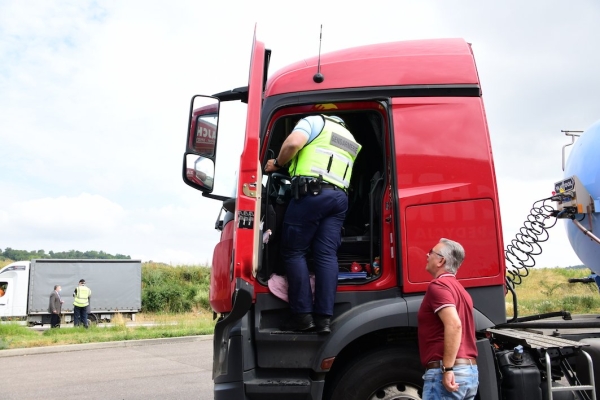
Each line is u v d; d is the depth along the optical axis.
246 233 4.15
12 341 16.17
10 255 133.75
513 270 5.58
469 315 3.98
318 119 4.60
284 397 4.36
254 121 4.26
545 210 5.61
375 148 5.06
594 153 5.37
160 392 8.86
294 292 4.42
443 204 4.43
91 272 27.47
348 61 4.79
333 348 4.29
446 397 3.81
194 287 36.97
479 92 4.60
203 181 4.68
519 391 4.26
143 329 20.80
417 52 4.76
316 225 4.46
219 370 4.11
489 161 4.48
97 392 8.96
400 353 4.46
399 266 4.40
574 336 4.99
